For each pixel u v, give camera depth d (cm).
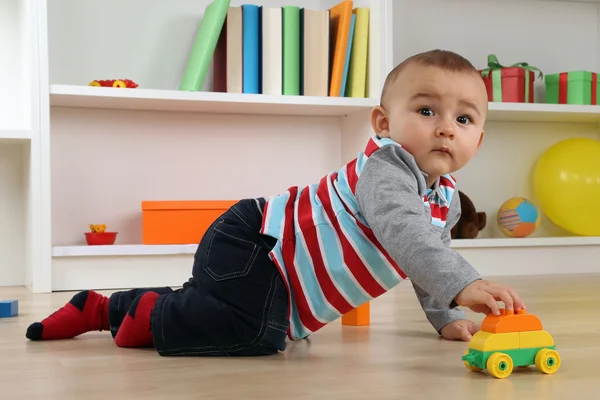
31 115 197
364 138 239
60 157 231
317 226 103
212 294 102
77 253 201
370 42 236
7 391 82
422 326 134
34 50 198
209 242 105
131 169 238
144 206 211
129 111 237
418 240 89
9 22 228
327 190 106
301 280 103
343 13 231
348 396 77
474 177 270
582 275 238
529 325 89
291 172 253
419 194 100
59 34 229
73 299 119
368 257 101
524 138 275
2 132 195
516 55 272
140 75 237
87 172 233
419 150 100
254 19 226
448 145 99
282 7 229
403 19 260
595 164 260
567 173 258
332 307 105
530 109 242
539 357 88
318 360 99
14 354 105
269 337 102
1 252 226
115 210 236
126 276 206
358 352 106
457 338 117
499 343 88
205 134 245
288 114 251
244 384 84
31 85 197
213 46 220
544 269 246
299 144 254
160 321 102
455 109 100
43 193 198
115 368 94
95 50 233
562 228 276
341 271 102
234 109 237
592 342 112
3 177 226
